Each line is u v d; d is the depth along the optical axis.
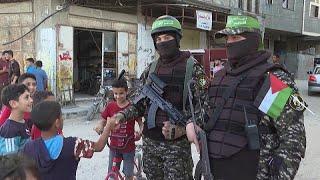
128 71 18.53
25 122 3.81
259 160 2.72
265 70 2.78
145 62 19.41
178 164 3.91
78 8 16.08
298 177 6.82
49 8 15.29
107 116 5.03
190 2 20.62
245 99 2.80
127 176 5.12
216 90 2.98
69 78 15.84
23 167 1.73
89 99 16.55
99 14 16.98
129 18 18.47
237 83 2.85
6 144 3.57
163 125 3.87
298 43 37.09
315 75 22.55
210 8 21.78
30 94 4.16
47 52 15.38
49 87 15.28
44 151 3.08
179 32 3.94
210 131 2.96
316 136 10.61
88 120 13.02
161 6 19.25
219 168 2.87
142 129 4.23
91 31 17.17
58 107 3.21
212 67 13.98
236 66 2.94
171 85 3.90
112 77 17.81
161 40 3.90
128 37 18.47
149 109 3.98
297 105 2.63
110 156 5.18
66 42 15.70
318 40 36.78
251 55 2.88
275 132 2.72
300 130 2.60
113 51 17.88
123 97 4.99
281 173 2.55
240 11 25.53
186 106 3.82
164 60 3.99
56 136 3.19
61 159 3.10
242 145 2.78
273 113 2.64
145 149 4.09
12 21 16.02
